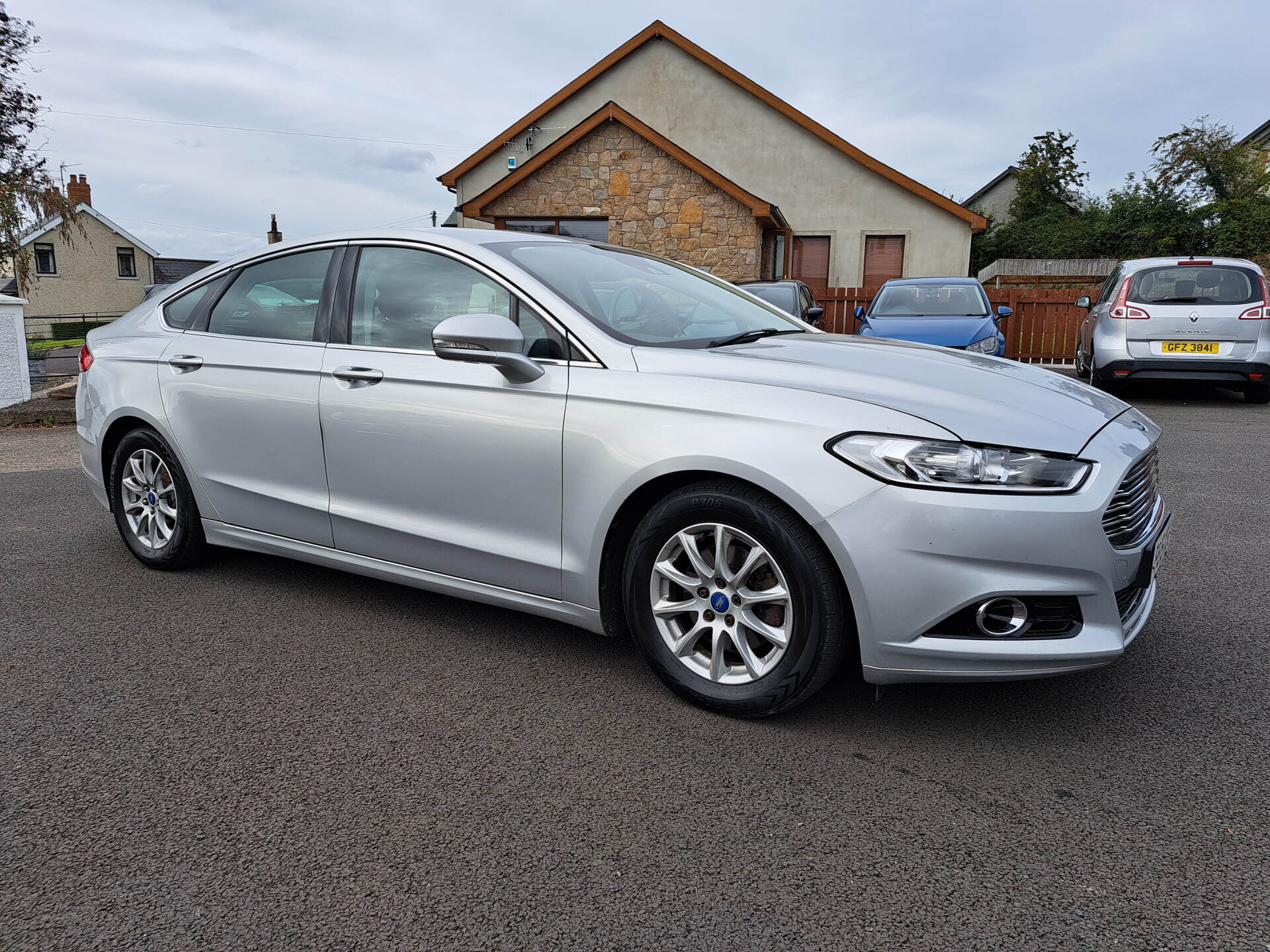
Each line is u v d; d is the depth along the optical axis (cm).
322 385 322
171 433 370
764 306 368
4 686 278
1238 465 620
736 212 1588
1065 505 217
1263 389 935
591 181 1623
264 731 249
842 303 1723
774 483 229
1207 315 899
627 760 232
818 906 176
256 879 185
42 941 166
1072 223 3812
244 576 389
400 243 320
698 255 1611
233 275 371
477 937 168
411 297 312
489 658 300
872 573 221
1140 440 249
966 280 1027
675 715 258
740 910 175
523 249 312
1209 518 479
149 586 375
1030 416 233
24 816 207
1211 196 3281
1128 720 253
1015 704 263
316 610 346
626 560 264
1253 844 195
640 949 164
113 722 254
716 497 241
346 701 268
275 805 212
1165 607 344
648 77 1933
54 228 4353
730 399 243
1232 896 178
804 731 248
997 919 172
